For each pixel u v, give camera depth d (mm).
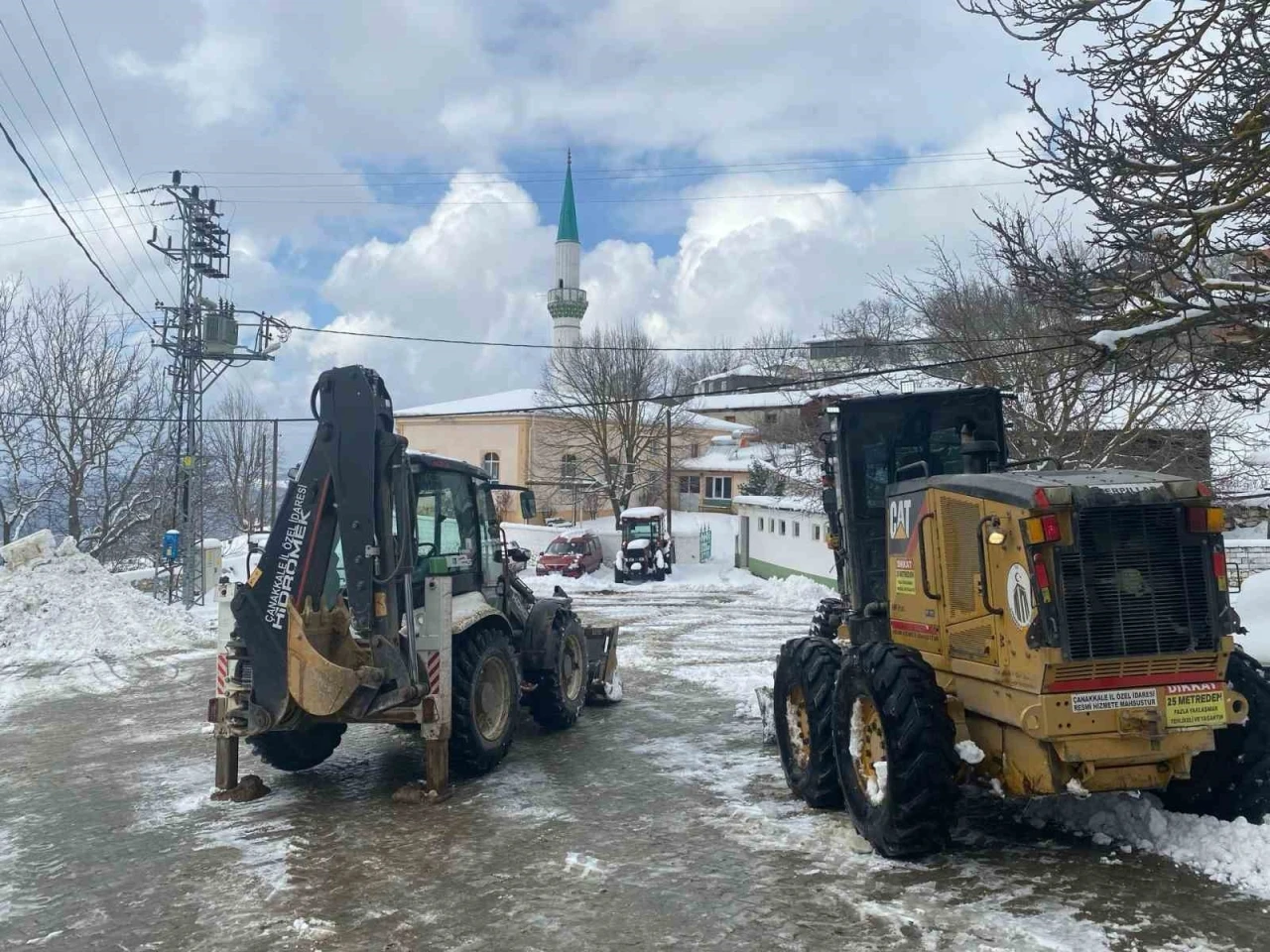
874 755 5566
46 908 5152
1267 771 5000
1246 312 7445
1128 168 7676
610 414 43031
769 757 8117
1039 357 15359
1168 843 5176
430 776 6977
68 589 17719
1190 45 7633
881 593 6961
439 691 6863
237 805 7004
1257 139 7301
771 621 20641
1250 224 8086
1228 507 14367
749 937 4461
